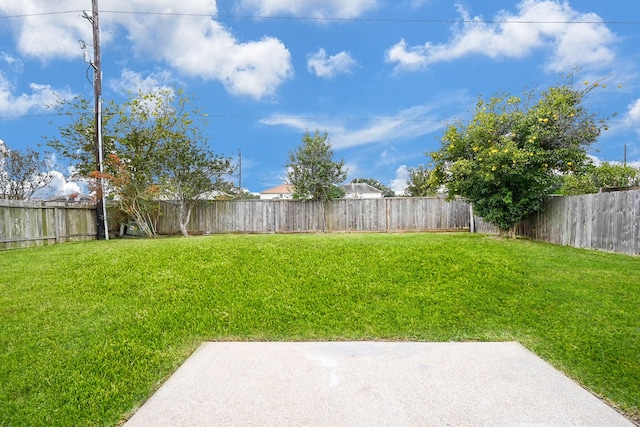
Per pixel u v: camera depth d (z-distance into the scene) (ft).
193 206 41.55
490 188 27.50
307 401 7.23
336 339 10.65
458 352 9.64
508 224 28.07
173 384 8.05
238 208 43.06
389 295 13.69
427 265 16.63
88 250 21.94
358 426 6.39
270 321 11.78
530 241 26.50
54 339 10.33
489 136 26.13
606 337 10.27
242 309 12.53
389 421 6.53
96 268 16.74
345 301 13.20
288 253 18.57
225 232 42.83
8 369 8.81
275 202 43.55
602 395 7.60
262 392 7.62
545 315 11.94
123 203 36.24
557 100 25.14
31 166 43.57
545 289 14.10
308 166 42.93
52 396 7.87
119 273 15.93
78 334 10.64
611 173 36.22
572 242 24.34
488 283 14.67
